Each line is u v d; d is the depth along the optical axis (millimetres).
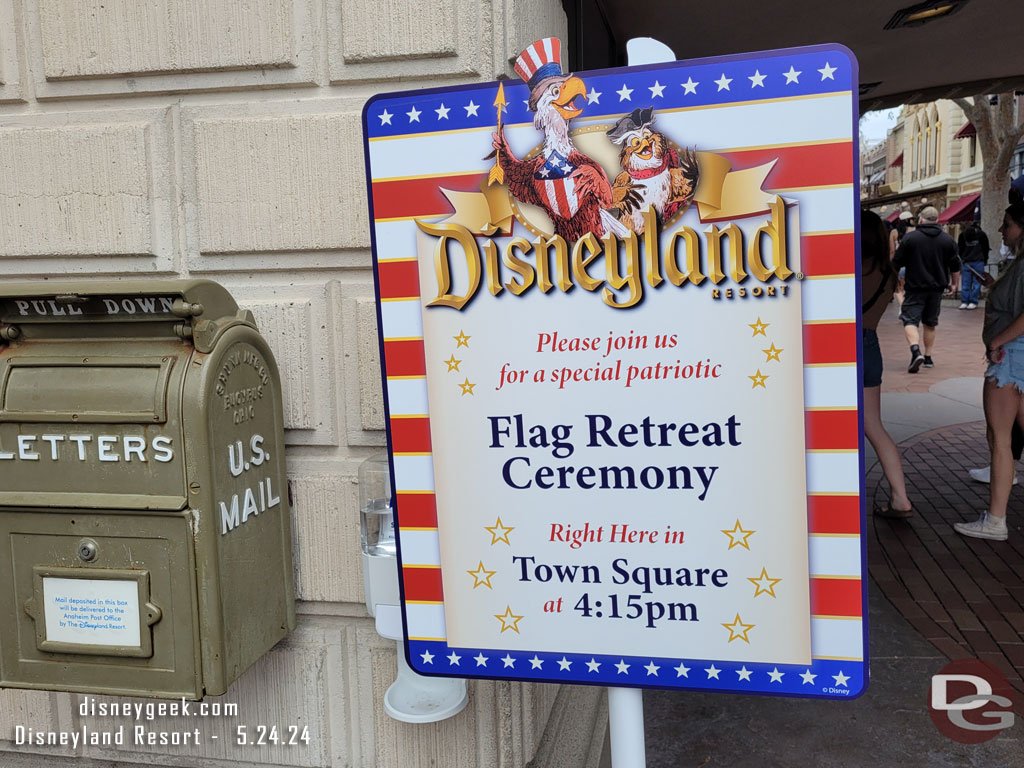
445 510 1654
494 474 1626
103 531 1804
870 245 4883
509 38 2033
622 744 1707
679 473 1545
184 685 1805
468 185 1568
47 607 1845
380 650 2271
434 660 1692
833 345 1454
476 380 1609
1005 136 20359
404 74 2078
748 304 1479
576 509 1596
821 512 1495
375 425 2189
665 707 3359
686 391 1521
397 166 1594
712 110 1453
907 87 8164
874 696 3371
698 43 5707
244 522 1931
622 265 1521
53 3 2221
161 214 2262
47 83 2271
